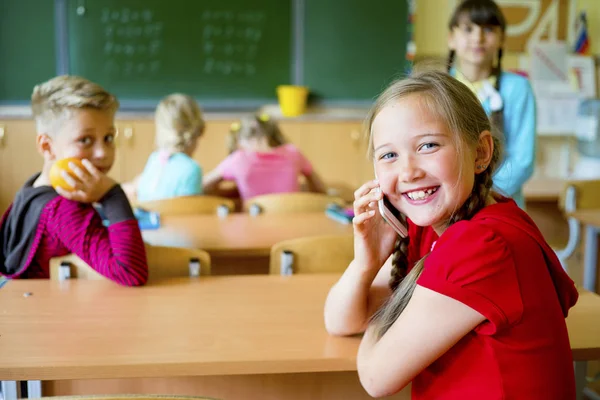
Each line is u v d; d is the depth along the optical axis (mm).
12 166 4340
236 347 1182
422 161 985
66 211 1554
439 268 942
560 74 4586
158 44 4598
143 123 4445
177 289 1512
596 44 4645
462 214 1014
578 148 4539
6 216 1649
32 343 1184
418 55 4727
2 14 4422
